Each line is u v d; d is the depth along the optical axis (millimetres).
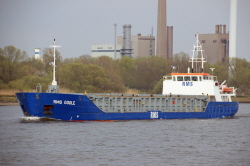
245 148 166375
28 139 172750
